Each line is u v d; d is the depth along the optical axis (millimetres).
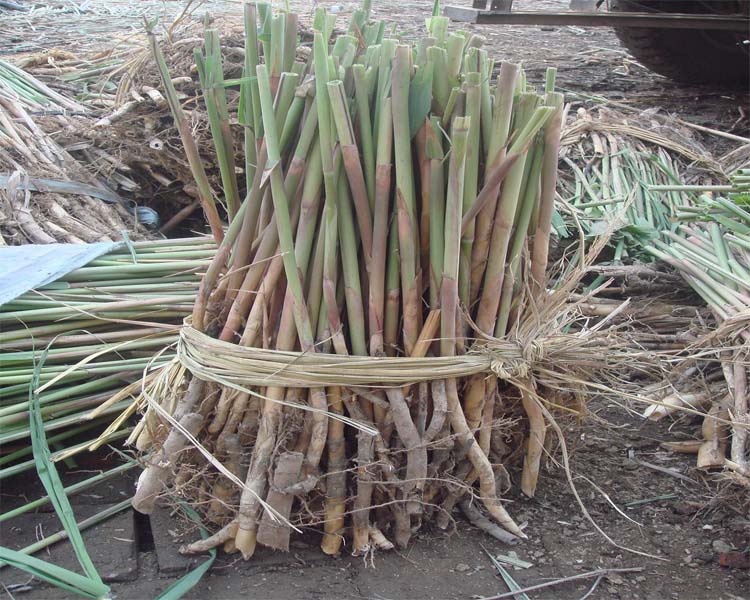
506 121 1759
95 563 1938
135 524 2090
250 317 1835
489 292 1864
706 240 3371
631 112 5680
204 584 1861
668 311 3234
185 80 4441
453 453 1913
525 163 1878
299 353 1764
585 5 6242
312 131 1770
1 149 3611
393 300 1833
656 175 4379
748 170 3570
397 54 1675
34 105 4406
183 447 1838
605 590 1885
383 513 1943
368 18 2018
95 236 3318
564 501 2215
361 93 1752
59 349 2383
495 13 5602
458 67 1798
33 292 2443
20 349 2381
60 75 5234
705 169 4453
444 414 1820
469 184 1805
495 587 1868
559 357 1948
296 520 1923
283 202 1721
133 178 4133
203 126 4207
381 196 1754
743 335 2551
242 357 1790
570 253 3693
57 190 3527
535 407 2012
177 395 1891
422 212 1823
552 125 1855
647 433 2617
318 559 1936
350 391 1812
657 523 2150
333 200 1741
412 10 9406
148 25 1905
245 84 1924
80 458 2383
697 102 6262
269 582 1863
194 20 5590
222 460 1891
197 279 2723
